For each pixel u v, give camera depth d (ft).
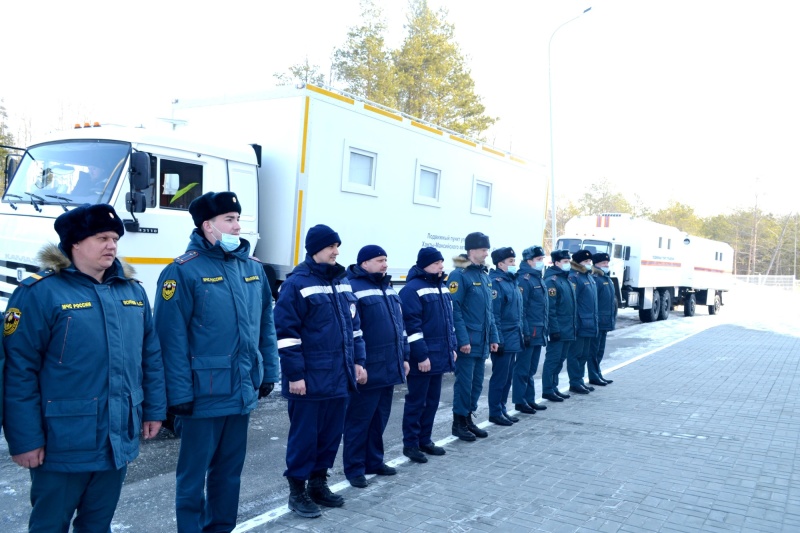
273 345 13.14
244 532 13.29
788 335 55.98
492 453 19.51
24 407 8.83
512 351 22.79
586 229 66.69
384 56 103.35
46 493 9.16
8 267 20.70
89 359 9.21
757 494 16.26
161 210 21.11
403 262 30.66
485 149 36.73
